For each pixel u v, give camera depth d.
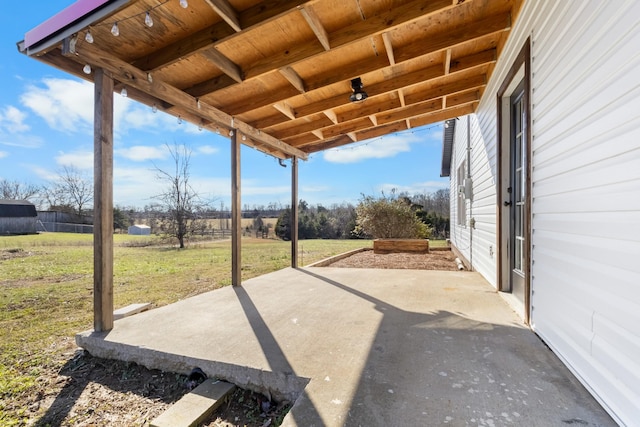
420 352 2.04
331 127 5.37
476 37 2.90
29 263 8.20
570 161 1.78
